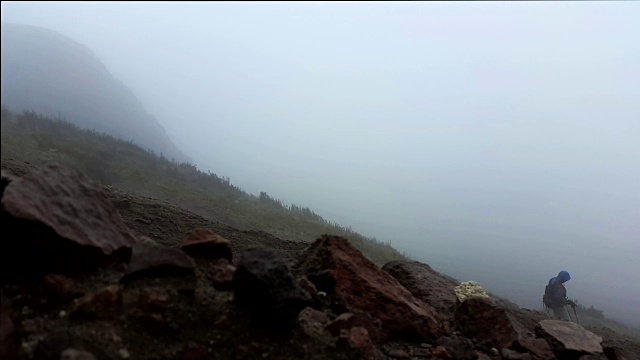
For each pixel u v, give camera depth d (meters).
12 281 3.35
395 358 4.00
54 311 3.10
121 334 3.01
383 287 4.84
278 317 3.38
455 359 4.23
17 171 6.64
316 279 4.68
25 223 3.30
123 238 4.08
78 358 2.53
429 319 4.64
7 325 2.84
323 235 5.34
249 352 3.22
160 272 3.70
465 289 6.02
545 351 4.56
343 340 3.66
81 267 3.61
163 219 7.76
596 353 4.84
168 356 2.99
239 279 3.54
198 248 4.40
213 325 3.33
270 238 9.11
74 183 4.11
